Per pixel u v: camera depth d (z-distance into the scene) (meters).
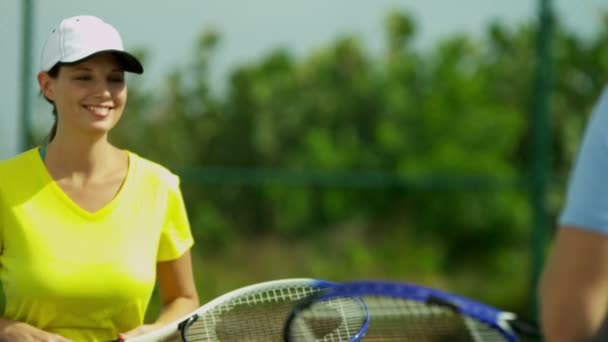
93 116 5.95
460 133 19.75
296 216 18.02
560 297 3.73
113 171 6.13
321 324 6.40
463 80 20.11
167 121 16.86
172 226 6.27
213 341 6.35
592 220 3.71
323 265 18.17
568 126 18.58
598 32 17.92
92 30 5.96
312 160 19.12
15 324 5.81
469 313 6.09
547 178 13.92
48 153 6.09
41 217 5.89
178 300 6.43
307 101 19.16
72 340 5.92
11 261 5.88
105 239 5.93
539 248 13.82
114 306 5.96
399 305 7.46
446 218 19.09
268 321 6.53
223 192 17.34
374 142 19.77
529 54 19.67
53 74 6.00
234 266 17.27
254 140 18.28
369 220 18.89
